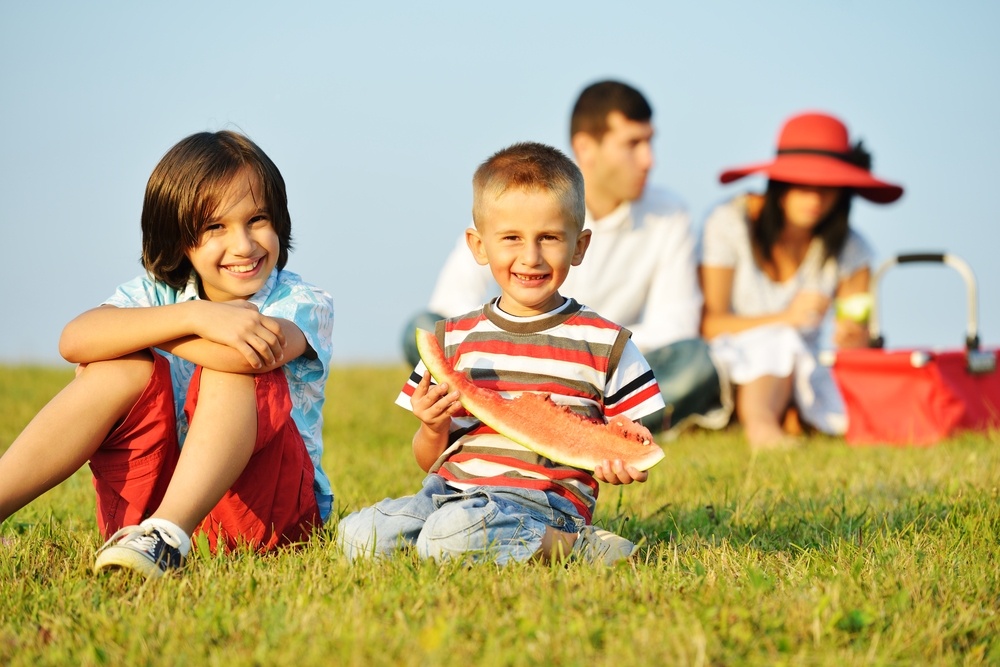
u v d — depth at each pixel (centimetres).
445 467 319
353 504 405
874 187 716
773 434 652
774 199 722
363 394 877
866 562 292
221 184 321
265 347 296
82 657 225
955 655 233
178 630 236
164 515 284
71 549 324
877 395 650
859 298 700
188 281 341
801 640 236
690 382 669
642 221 718
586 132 695
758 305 738
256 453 308
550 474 308
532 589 259
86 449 298
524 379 319
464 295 692
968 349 654
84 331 300
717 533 350
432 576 271
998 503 371
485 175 324
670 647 224
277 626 236
